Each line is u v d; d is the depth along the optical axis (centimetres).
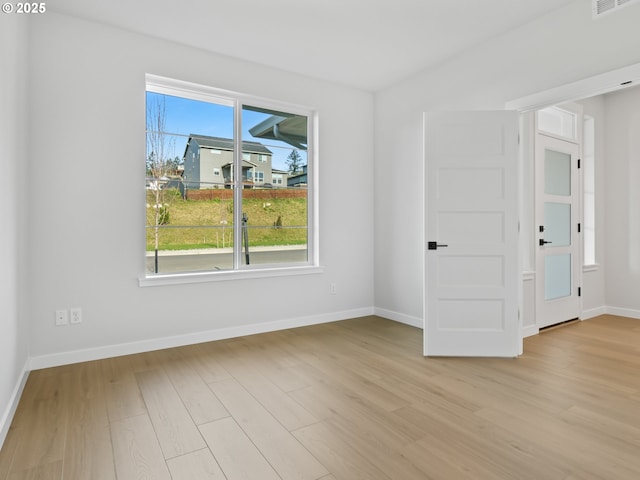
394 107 425
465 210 310
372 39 326
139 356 307
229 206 372
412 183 405
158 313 323
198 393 240
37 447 180
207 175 361
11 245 213
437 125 311
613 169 461
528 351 323
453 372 275
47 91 278
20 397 232
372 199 454
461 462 168
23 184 253
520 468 163
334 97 421
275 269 381
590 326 405
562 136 414
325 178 418
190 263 352
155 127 337
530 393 239
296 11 283
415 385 252
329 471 162
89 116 293
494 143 307
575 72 274
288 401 229
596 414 211
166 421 204
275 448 179
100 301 299
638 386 250
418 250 399
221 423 203
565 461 168
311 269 406
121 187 306
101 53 297
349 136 434
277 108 396
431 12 286
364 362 296
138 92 312
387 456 173
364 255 449
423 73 389
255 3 273
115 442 184
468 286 310
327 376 268
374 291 457
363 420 205
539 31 295
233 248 374
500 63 321
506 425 200
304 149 416
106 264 301
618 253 458
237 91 360
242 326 366
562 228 415
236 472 162
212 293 350
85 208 292
